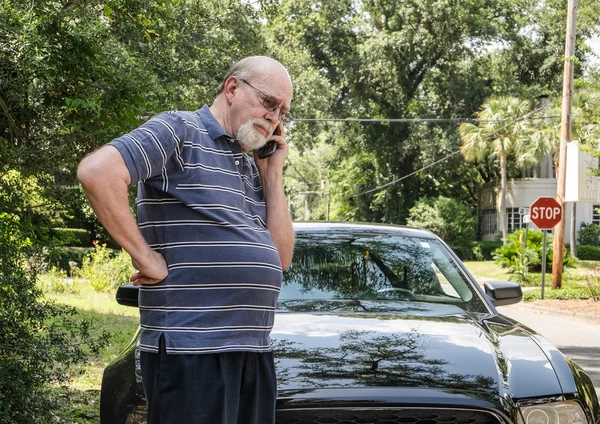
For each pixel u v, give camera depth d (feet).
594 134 70.03
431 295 14.52
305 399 10.09
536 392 10.80
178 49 30.58
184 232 8.02
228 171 8.38
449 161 156.76
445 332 12.34
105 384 11.24
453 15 145.07
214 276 7.98
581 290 67.36
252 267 8.10
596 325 48.26
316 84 116.06
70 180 18.85
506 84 162.91
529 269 96.32
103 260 57.41
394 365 10.92
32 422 15.52
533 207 65.00
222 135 8.40
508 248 90.99
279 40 147.84
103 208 7.54
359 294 14.30
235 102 8.62
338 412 10.19
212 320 7.93
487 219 174.91
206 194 8.09
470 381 10.67
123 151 7.62
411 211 158.40
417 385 10.45
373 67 149.89
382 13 149.89
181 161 8.10
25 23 15.67
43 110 17.26
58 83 18.11
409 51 144.77
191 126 8.24
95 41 17.90
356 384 10.39
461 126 145.18
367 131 161.79
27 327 15.89
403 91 154.30
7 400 14.69
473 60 155.02
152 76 21.76
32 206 18.83
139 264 7.83
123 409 10.54
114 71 18.56
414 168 162.81
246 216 8.48
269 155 9.23
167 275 7.98
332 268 14.92
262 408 8.38
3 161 16.70
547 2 166.81
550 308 57.41
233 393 8.00
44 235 18.56
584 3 134.41
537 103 153.48
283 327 12.35
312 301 13.91
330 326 12.42
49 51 16.39
